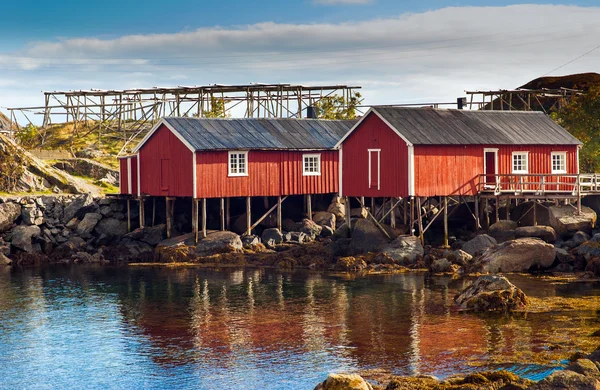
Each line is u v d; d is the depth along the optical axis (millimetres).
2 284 40750
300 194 55219
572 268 40312
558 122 69000
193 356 26266
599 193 44500
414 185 45281
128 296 36844
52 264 48406
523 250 40500
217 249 48375
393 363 24641
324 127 57719
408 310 32219
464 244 44094
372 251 45562
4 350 27547
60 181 61094
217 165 49938
